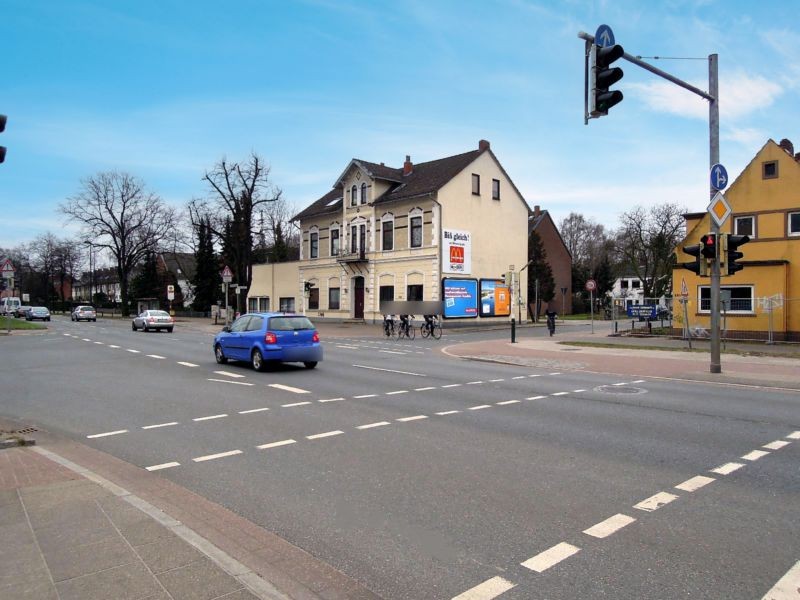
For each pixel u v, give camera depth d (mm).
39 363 17281
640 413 9461
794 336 23578
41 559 3760
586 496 5387
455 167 37750
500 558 4102
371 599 3520
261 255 69750
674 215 57906
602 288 67125
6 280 30906
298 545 4328
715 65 13773
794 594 3576
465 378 13938
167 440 7676
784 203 24234
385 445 7320
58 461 6242
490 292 39406
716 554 4141
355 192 42125
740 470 6219
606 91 10094
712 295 14461
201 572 3613
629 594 3584
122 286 65000
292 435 7895
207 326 43094
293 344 15008
